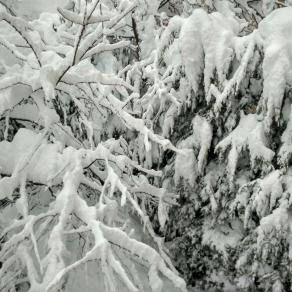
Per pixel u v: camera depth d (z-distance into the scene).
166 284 3.98
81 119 3.55
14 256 2.61
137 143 4.41
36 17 4.58
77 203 2.79
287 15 3.45
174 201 3.86
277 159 3.41
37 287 2.37
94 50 3.03
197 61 3.74
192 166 3.99
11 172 2.93
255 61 3.52
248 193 3.65
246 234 3.82
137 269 3.71
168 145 3.31
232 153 3.65
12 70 3.29
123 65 4.97
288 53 3.31
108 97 3.37
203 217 4.20
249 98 3.72
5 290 2.64
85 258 2.37
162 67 4.36
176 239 4.39
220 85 3.64
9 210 3.17
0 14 2.61
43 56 3.28
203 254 4.09
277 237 3.37
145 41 4.75
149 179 4.48
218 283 3.96
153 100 4.20
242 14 5.14
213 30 3.68
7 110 3.19
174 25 3.98
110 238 2.62
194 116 4.13
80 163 3.03
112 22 3.01
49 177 2.82
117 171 3.58
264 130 3.47
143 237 4.19
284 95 3.37
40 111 3.01
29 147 3.03
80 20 2.58
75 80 3.12
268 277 3.59
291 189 3.36
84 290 3.02
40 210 3.42
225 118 3.84
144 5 4.72
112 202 3.03
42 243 3.09
